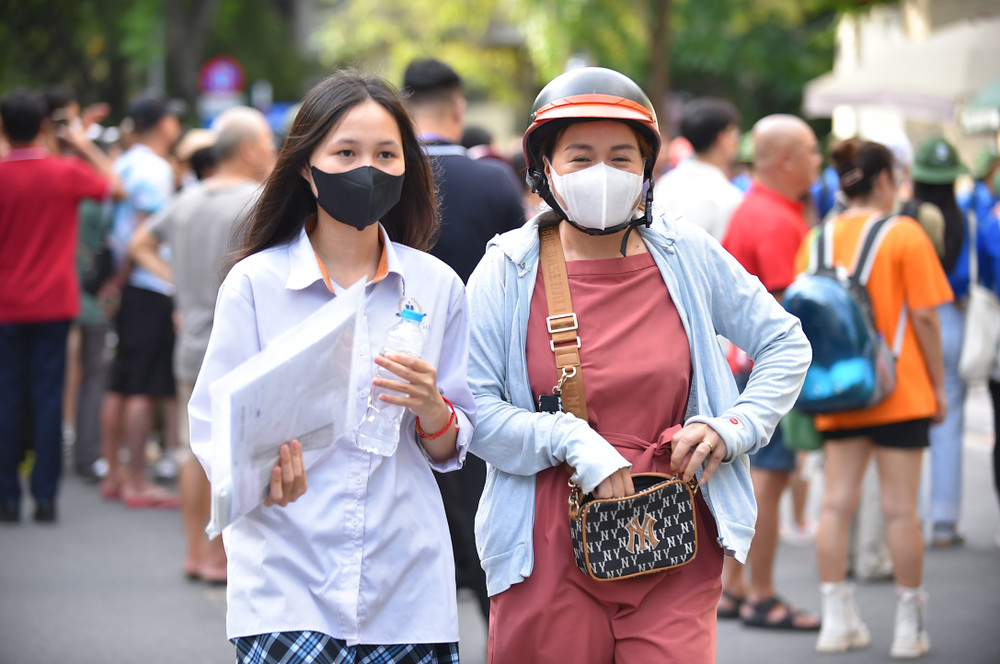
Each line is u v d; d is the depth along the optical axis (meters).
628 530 9.27
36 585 20.83
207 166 26.88
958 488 23.33
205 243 20.86
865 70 42.72
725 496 9.60
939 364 16.50
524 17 63.78
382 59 10.20
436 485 9.16
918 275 16.27
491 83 85.19
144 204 27.92
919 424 16.48
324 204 8.74
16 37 81.62
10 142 24.67
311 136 8.70
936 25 50.25
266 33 113.12
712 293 9.98
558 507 9.59
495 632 9.82
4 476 25.30
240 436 7.66
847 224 16.78
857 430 16.84
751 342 9.99
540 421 9.42
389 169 8.80
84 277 29.08
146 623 18.70
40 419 25.25
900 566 16.75
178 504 27.47
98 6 82.44
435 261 9.34
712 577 9.69
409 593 8.81
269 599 8.57
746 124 85.06
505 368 9.82
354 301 8.31
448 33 84.00
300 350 7.93
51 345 25.14
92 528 25.22
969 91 39.66
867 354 15.87
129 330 27.12
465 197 15.67
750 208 17.84
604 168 9.25
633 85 9.55
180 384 21.42
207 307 21.00
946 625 18.33
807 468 24.16
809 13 74.75
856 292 16.20
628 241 9.91
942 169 22.39
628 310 9.71
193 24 95.12
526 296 9.78
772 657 16.95
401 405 8.56
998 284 22.73
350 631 8.61
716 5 65.88
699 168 19.31
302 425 8.17
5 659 16.84
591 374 9.55
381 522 8.70
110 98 89.44
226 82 63.34
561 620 9.52
